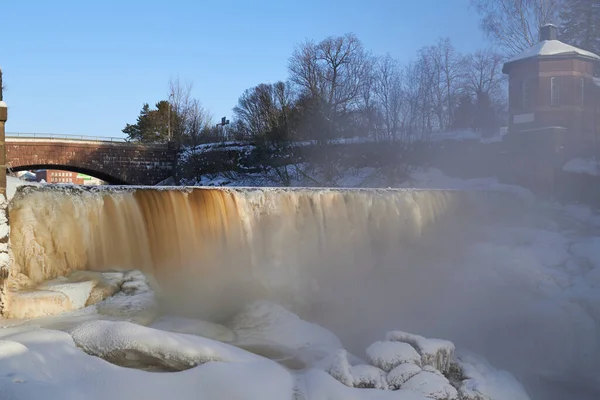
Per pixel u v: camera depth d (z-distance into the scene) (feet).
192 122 182.70
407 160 111.65
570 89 88.74
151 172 151.43
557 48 90.48
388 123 116.98
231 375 22.95
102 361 22.68
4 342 21.53
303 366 27.89
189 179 149.18
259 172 136.46
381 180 111.45
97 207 36.24
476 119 142.51
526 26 137.49
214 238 42.96
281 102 167.53
